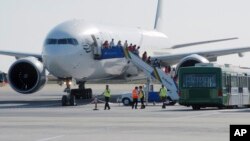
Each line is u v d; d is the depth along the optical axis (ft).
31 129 215.72
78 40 386.93
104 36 410.72
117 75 436.35
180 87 352.28
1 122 246.06
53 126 227.61
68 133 201.67
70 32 387.75
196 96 346.74
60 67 383.24
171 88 406.00
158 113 305.32
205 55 437.99
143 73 456.04
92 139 183.62
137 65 425.28
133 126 226.99
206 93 345.92
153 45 489.26
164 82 410.93
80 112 313.73
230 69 365.40
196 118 266.77
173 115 288.71
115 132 204.64
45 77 397.19
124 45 428.97
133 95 356.18
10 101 453.58
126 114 297.33
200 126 225.35
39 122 246.27
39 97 549.95
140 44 465.88
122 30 443.73
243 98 380.99
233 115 287.28
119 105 399.03
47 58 384.27
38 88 395.34
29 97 549.95
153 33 499.10
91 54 395.55
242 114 294.87
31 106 377.30
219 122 243.19
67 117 275.39
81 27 396.98
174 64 461.78
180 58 439.63
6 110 330.75
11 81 396.16
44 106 376.89
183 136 191.01
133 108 357.82
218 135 193.47
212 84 345.92
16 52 439.22
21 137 189.47
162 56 443.73
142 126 226.79
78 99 453.17
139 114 296.51
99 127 223.30
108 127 223.30
